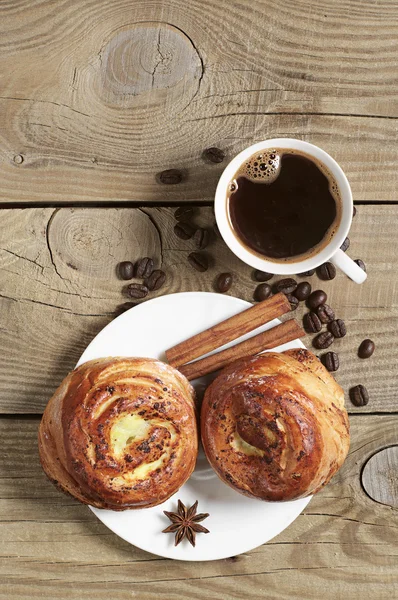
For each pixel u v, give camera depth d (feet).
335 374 1.91
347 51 1.91
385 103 1.91
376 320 1.91
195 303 1.78
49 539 1.89
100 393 1.64
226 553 1.78
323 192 1.76
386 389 1.91
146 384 1.66
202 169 1.90
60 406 1.67
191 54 1.91
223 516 1.79
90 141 1.90
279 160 1.76
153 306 1.77
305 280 1.91
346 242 1.90
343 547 1.91
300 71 1.91
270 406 1.63
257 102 1.91
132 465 1.65
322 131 1.91
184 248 1.90
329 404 1.70
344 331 1.88
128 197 1.90
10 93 1.90
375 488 1.90
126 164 1.90
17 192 1.90
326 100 1.91
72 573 1.89
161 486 1.66
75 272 1.90
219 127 1.91
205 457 1.80
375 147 1.92
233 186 1.77
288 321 1.78
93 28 1.90
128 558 1.89
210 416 1.69
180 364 1.77
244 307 1.79
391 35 1.91
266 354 1.72
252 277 1.90
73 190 1.90
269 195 1.77
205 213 1.90
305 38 1.92
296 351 1.77
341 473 1.91
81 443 1.63
